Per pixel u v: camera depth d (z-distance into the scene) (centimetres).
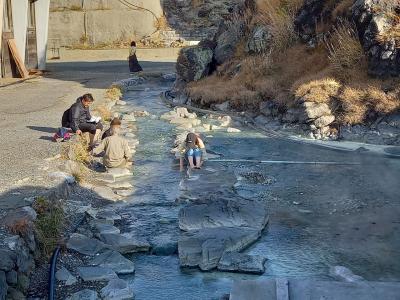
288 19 1933
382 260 726
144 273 708
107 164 1126
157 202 962
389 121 1362
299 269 708
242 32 2125
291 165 1188
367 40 1518
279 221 873
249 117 1656
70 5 4016
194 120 1661
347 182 1061
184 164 1191
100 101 1902
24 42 2620
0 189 855
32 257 682
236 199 926
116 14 3966
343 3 1692
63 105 1752
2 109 1672
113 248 759
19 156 1073
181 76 2177
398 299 591
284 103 1574
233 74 1970
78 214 862
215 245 747
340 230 832
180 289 664
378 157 1227
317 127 1438
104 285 661
